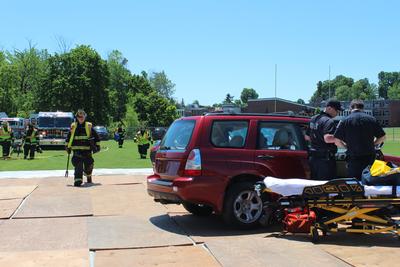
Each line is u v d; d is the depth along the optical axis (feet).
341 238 22.86
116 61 342.85
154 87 416.87
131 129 222.28
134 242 22.53
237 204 24.68
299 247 21.22
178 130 26.40
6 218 27.76
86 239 23.12
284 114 27.37
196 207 28.71
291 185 22.99
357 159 24.04
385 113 362.12
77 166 40.34
